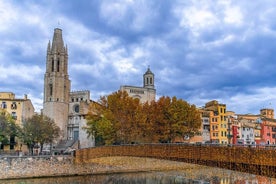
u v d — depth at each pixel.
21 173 68.56
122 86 140.88
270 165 26.61
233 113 149.00
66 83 145.38
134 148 51.47
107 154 61.75
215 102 142.12
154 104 94.94
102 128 89.69
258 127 143.12
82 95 144.50
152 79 151.38
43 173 71.12
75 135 140.25
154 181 66.94
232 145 30.97
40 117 103.62
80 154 74.12
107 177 72.88
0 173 66.19
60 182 65.38
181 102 95.81
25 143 100.31
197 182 62.34
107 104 95.69
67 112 144.00
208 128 132.25
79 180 68.25
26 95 123.56
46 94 142.12
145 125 89.50
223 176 66.06
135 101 93.56
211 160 33.53
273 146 27.80
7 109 113.19
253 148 28.47
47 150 119.44
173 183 63.62
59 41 147.62
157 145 44.69
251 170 28.55
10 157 67.88
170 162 85.81
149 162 84.06
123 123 89.62
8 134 94.00
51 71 144.12
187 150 37.72
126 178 71.44
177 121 93.38
